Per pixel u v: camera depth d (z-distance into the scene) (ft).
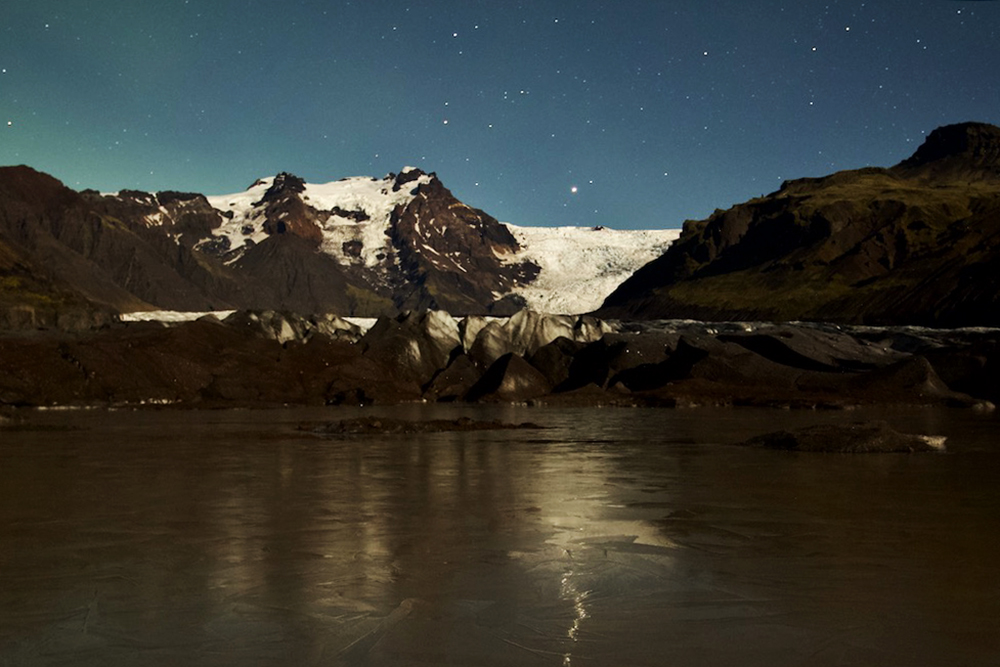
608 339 180.65
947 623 19.11
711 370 153.38
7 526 30.99
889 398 133.18
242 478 44.83
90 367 129.59
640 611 20.15
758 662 16.72
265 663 16.75
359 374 155.94
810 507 34.99
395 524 31.30
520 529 30.30
